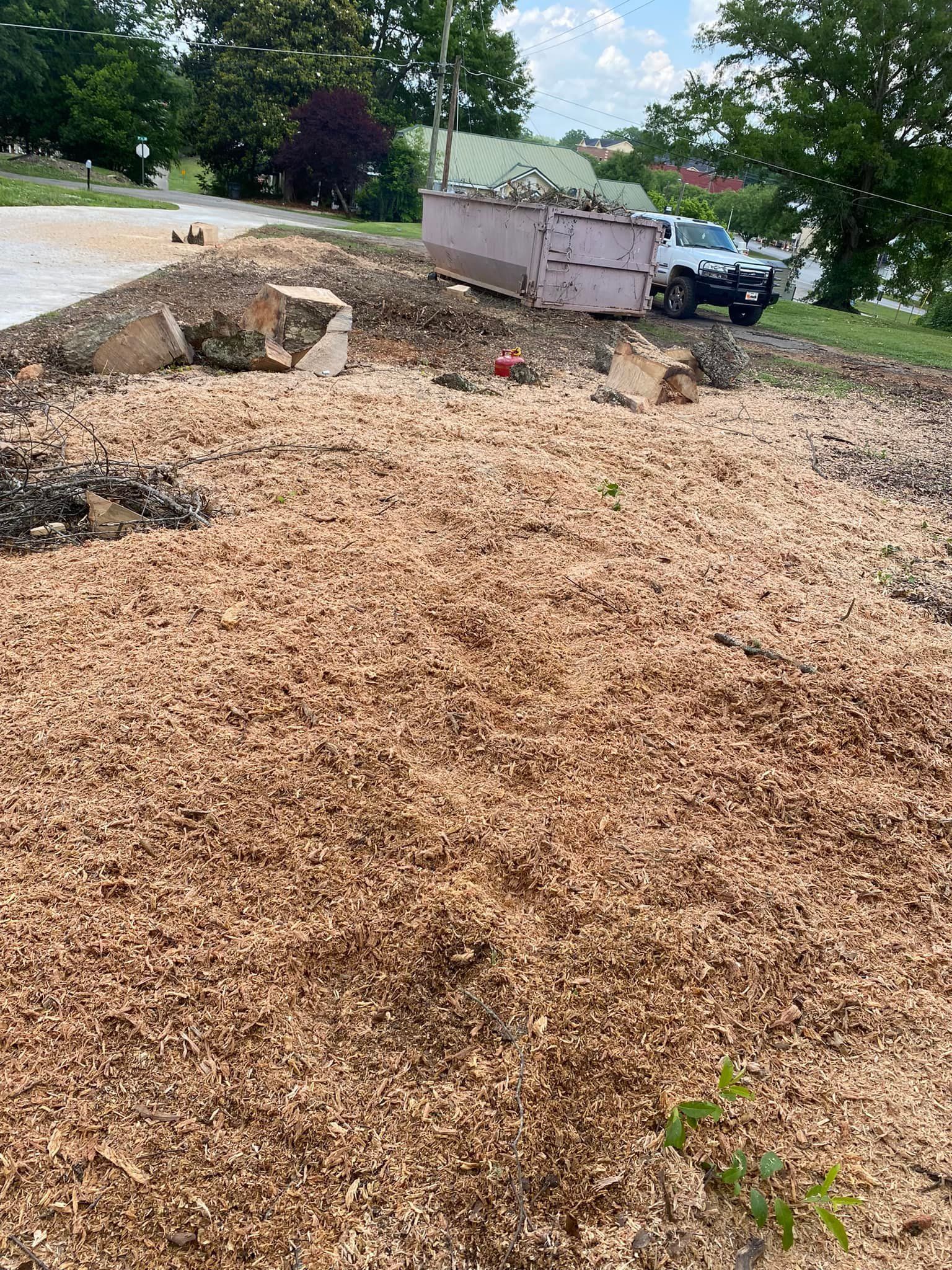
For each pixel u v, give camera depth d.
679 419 8.55
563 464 6.05
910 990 2.45
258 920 2.34
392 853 2.59
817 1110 2.10
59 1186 1.75
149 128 47.03
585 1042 2.14
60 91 44.59
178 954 2.22
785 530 5.64
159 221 22.59
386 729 3.07
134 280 12.81
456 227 16.30
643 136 34.62
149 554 4.07
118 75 43.72
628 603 4.16
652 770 3.10
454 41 51.97
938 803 3.18
